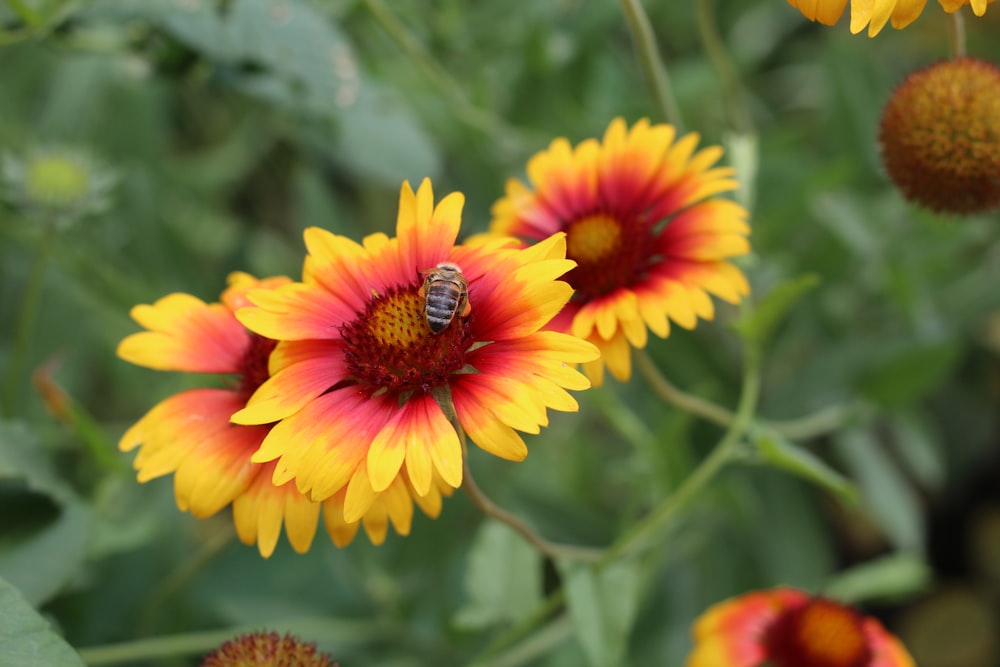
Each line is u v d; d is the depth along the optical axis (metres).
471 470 0.51
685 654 0.52
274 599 0.50
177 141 0.67
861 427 0.53
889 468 0.53
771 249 0.53
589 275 0.39
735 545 0.53
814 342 0.57
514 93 0.56
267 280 0.40
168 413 0.38
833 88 0.56
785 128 0.64
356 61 0.52
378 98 0.51
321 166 0.63
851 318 0.57
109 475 0.48
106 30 0.48
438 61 0.57
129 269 0.56
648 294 0.39
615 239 0.39
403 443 0.35
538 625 0.51
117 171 0.49
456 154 0.59
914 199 0.43
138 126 0.58
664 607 0.53
